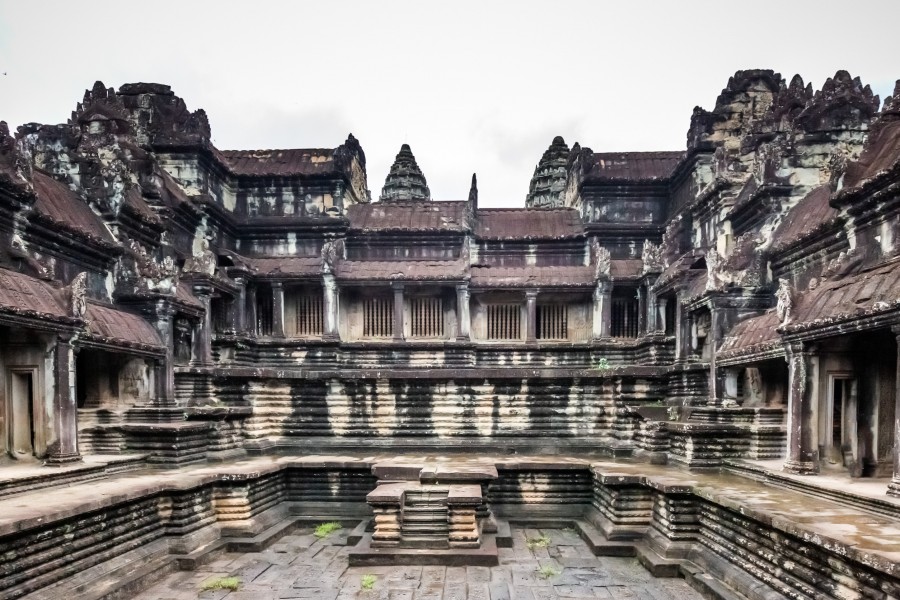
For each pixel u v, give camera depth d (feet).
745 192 58.03
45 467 36.83
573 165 98.02
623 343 75.25
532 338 77.71
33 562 26.14
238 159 88.33
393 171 155.63
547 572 33.91
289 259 80.18
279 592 31.27
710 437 42.45
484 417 56.54
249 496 40.83
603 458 51.37
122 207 53.67
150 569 32.35
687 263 61.87
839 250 42.01
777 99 63.87
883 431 35.78
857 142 52.44
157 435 44.21
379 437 56.75
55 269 45.47
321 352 75.56
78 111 67.21
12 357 38.01
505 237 85.61
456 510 36.40
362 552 35.50
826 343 36.86
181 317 57.16
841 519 26.66
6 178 38.68
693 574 31.71
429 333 80.59
